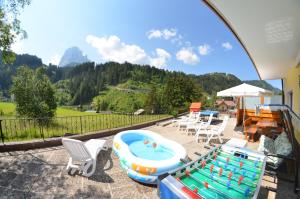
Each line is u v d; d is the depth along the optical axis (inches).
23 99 684.1
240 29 134.7
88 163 162.6
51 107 738.2
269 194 138.6
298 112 243.1
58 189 140.2
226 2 101.7
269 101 482.3
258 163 151.0
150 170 149.2
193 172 135.0
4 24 248.8
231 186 120.0
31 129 334.3
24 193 133.8
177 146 212.8
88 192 137.9
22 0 254.4
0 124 215.8
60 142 243.0
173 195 89.5
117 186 148.0
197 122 382.9
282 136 208.2
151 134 262.7
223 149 175.3
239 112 409.7
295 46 169.9
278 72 341.4
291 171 166.1
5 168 170.7
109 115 395.2
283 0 95.8
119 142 207.9
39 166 176.7
